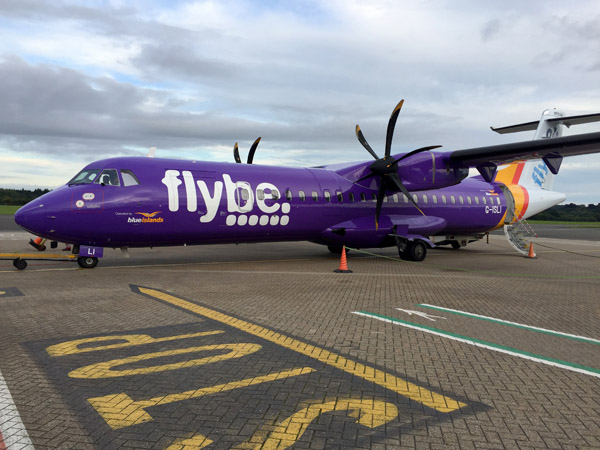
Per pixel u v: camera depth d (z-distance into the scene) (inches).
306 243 925.8
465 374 182.9
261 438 129.9
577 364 197.2
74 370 179.6
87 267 473.4
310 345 217.6
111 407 147.6
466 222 740.0
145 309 284.7
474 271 514.6
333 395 160.6
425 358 201.6
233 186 519.8
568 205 4020.7
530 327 258.8
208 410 147.0
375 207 628.1
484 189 778.8
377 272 486.9
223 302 309.6
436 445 127.6
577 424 141.7
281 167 585.0
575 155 584.1
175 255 635.5
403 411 148.9
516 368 190.9
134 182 466.6
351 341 225.3
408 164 605.0
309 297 333.4
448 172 629.6
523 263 612.1
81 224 439.5
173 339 223.1
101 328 240.2
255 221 531.5
